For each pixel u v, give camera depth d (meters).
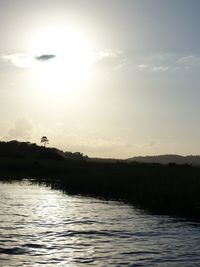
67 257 22.42
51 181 84.44
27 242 25.86
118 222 34.53
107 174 71.00
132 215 38.62
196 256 22.72
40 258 22.16
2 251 23.44
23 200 51.47
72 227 31.75
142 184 54.88
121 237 28.00
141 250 24.09
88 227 31.86
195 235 28.84
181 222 34.59
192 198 43.44
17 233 28.80
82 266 20.80
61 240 26.75
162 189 48.75
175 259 22.08
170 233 29.56
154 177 59.41
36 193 60.75
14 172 107.75
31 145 181.12
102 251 23.84
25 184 78.00
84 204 47.34
